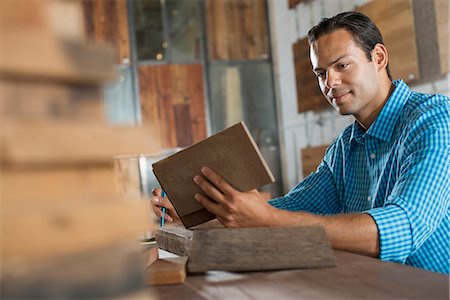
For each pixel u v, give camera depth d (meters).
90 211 0.42
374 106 1.70
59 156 0.40
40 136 0.39
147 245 1.05
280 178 5.61
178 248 1.28
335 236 1.21
